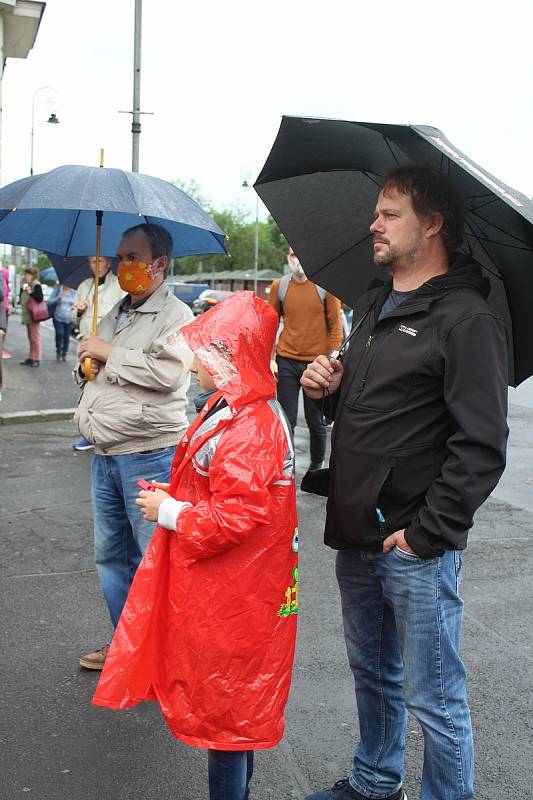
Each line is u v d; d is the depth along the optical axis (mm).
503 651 4137
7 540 5777
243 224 75938
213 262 75750
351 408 2500
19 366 16906
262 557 2498
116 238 4418
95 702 2578
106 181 3533
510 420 11242
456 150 2400
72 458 8500
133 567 3807
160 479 3607
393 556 2443
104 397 3580
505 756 3234
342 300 3125
